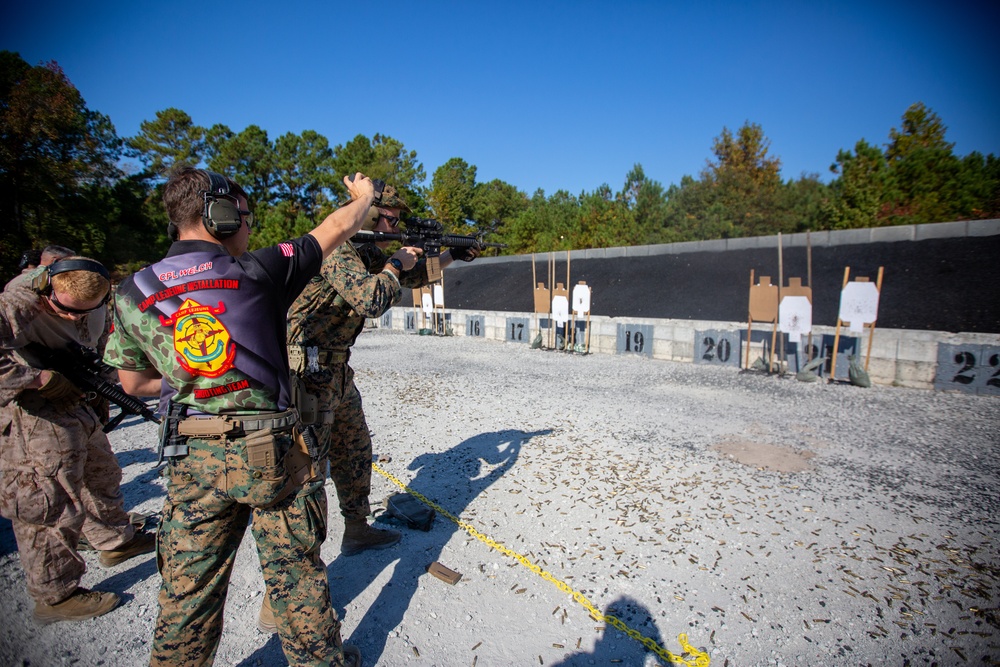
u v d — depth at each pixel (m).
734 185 26.53
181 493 1.72
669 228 24.23
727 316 10.12
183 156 43.25
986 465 4.45
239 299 1.69
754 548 3.19
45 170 23.09
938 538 3.28
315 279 2.47
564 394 7.19
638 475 4.28
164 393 1.93
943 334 7.01
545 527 3.47
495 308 15.12
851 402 6.54
